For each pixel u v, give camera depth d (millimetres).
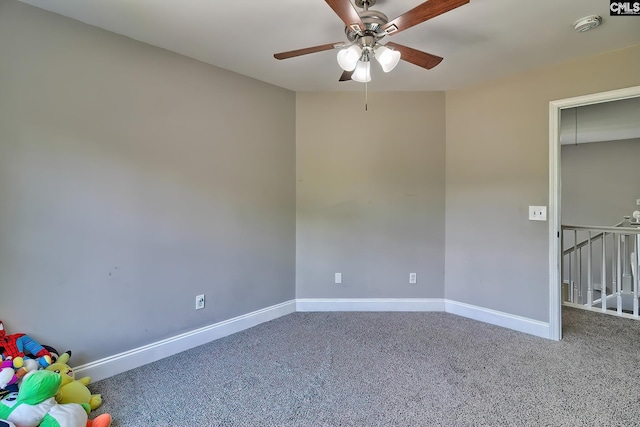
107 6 1948
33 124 1960
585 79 2646
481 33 2264
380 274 3568
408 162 3516
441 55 2613
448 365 2369
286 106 3426
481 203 3258
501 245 3131
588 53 2578
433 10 1487
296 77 3096
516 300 3037
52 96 2020
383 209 3537
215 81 2826
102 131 2221
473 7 1945
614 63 2525
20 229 1930
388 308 3562
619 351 2592
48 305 2029
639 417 1792
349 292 3580
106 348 2266
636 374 2238
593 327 3119
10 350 1756
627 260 4676
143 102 2404
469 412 1838
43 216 2006
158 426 1738
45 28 1988
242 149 3047
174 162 2586
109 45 2236
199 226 2756
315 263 3574
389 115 3502
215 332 2869
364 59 1939
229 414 1836
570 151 6148
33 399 1527
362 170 3525
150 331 2479
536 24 2145
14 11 1888
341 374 2256
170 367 2381
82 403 1802
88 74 2154
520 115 2982
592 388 2072
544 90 2846
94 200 2197
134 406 1912
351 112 3512
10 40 1878
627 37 2322
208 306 2828
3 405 1487
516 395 1997
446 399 1961
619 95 2512
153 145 2467
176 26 2178
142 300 2436
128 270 2363
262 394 2027
